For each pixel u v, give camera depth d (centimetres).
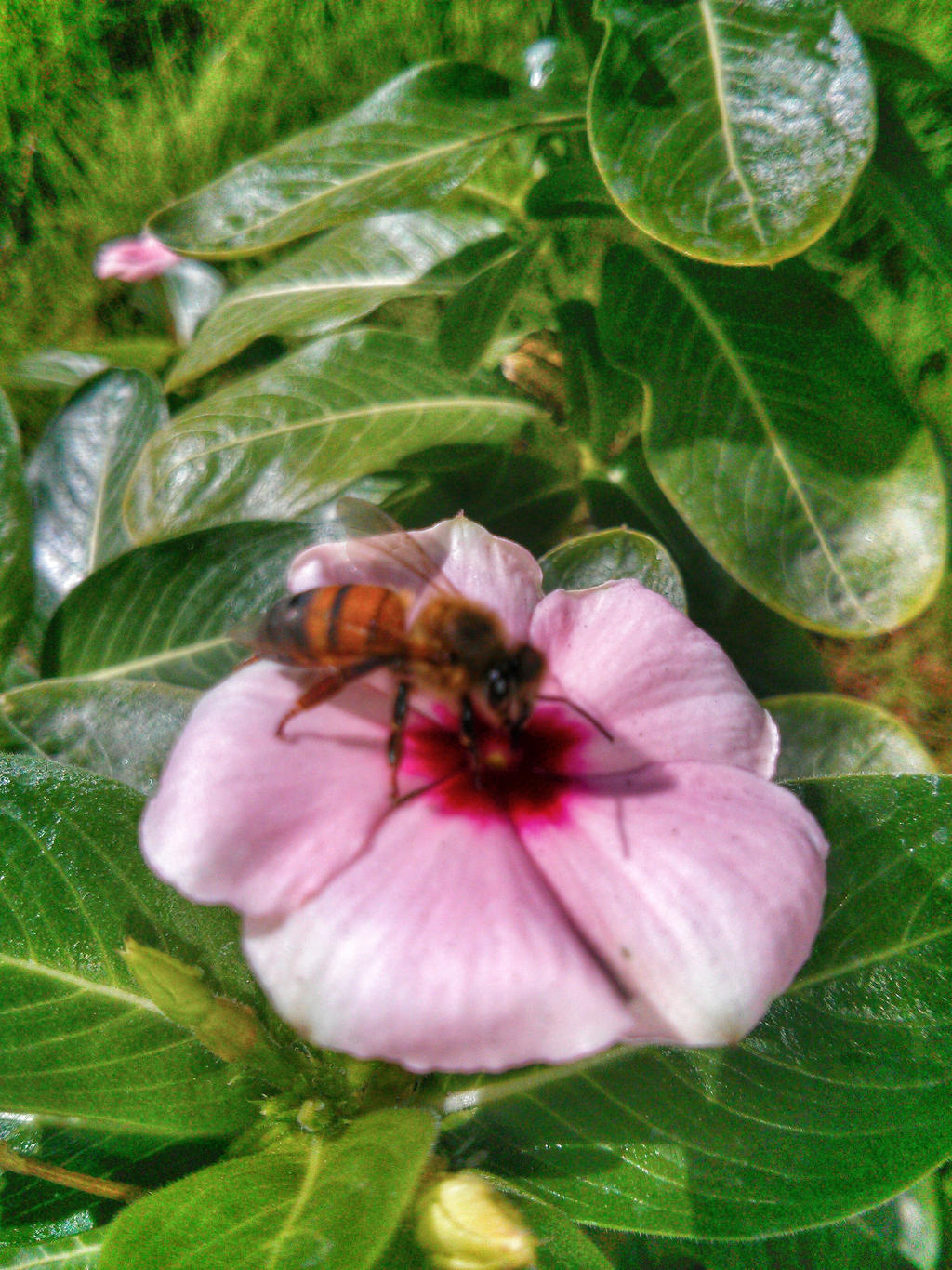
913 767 8
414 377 9
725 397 8
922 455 8
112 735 7
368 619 5
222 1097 5
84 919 6
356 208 7
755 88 7
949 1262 6
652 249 8
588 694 5
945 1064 5
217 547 8
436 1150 5
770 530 8
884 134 8
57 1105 5
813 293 8
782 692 9
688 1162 5
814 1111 5
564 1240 5
